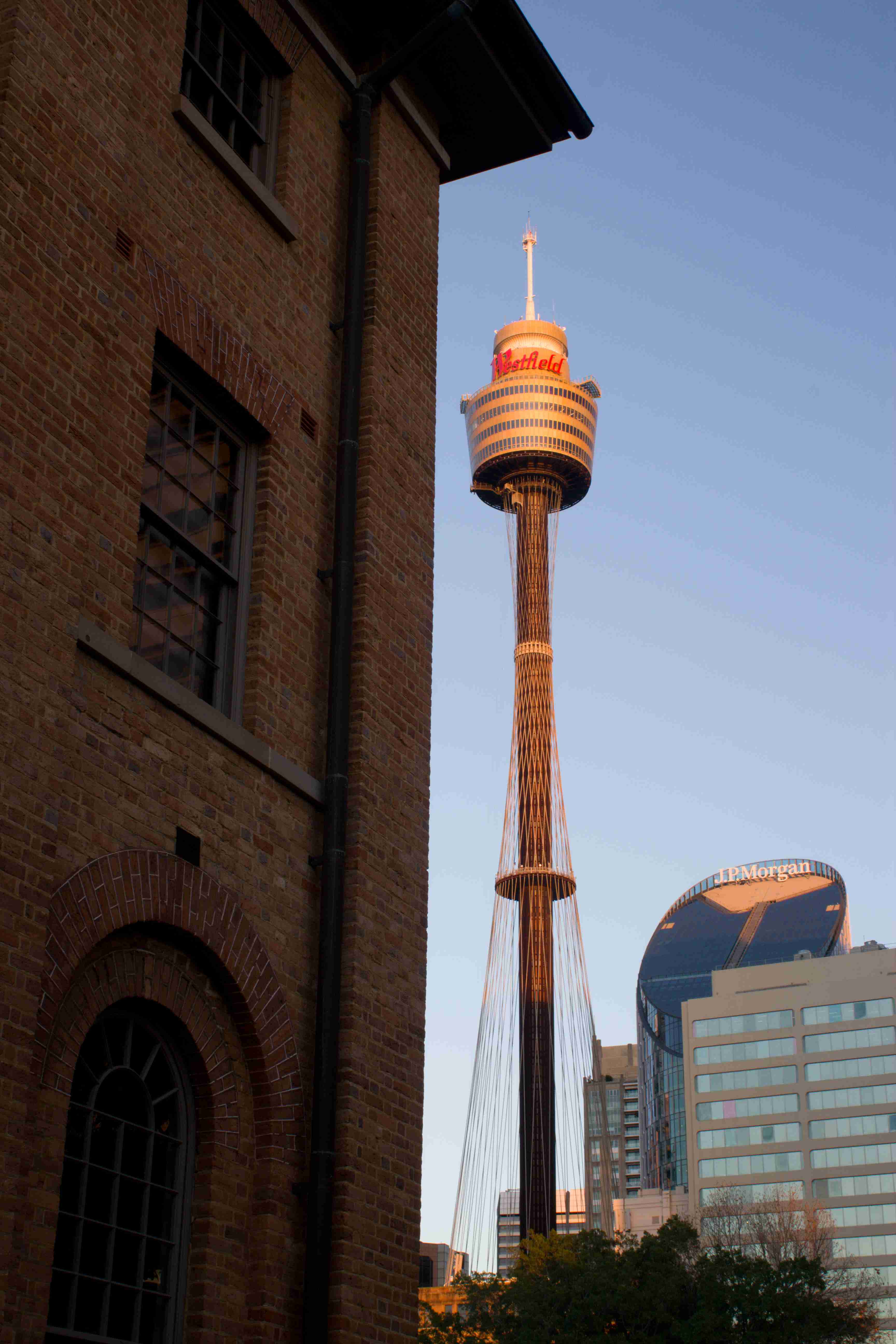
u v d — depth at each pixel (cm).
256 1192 948
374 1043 1052
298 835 1067
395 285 1365
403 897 1134
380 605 1200
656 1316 4712
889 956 14075
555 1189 10306
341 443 1220
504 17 1474
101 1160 848
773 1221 9550
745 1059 14162
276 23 1309
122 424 974
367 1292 976
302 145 1313
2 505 816
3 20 922
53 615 838
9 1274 729
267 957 991
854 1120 13450
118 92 1015
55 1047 809
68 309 910
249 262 1181
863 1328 4888
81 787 855
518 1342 4788
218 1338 884
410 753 1193
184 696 959
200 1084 932
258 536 1122
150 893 884
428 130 1503
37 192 904
